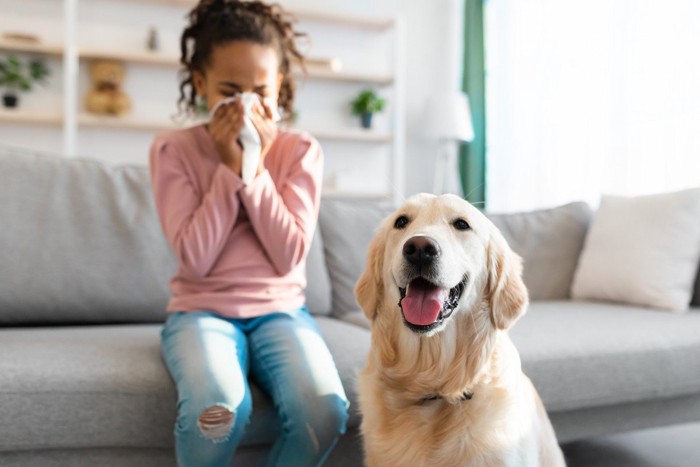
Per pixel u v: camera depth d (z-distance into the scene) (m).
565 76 4.11
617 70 3.68
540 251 2.38
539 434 1.22
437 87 5.25
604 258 2.25
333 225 2.14
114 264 1.76
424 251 1.11
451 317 1.18
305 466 1.17
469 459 1.08
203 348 1.18
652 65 3.44
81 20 4.35
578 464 1.97
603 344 1.64
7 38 4.00
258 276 1.41
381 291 1.28
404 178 5.20
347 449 1.40
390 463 1.15
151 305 1.80
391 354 1.24
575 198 4.03
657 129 3.41
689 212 2.14
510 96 4.63
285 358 1.22
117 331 1.62
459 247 1.18
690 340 1.73
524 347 1.56
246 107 1.35
